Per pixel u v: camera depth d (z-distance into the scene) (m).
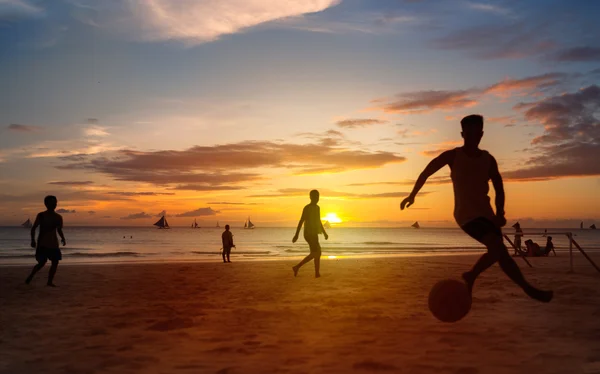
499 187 3.99
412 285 10.08
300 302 7.52
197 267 15.68
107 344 4.63
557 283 10.12
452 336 4.87
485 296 8.03
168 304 7.38
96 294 8.70
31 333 5.20
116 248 45.28
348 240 81.44
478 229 3.85
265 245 52.50
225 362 3.92
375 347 4.40
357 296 8.22
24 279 11.45
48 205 10.27
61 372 3.72
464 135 4.00
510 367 3.72
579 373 3.55
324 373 3.59
